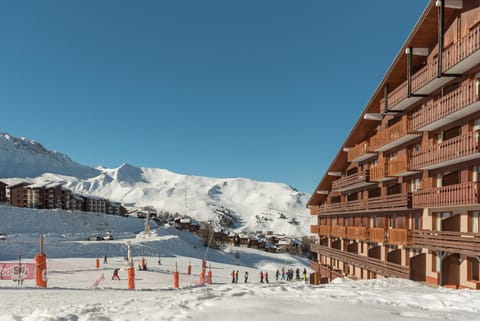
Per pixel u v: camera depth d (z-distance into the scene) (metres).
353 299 12.62
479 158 18.80
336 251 37.84
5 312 13.29
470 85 18.17
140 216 168.00
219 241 129.88
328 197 44.78
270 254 120.19
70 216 112.19
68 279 35.28
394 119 28.59
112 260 60.84
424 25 22.17
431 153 21.50
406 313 10.05
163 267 58.06
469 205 18.30
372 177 29.62
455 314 10.20
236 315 9.33
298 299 12.27
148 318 9.45
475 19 19.22
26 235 80.38
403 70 25.86
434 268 22.14
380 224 30.31
